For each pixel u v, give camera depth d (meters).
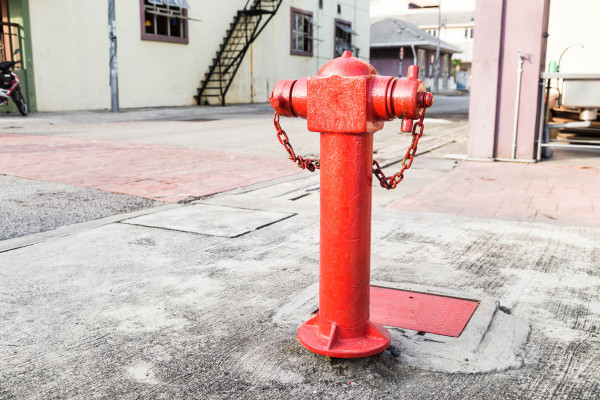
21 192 5.16
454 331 2.32
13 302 2.67
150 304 2.66
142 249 3.52
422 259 3.33
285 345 2.25
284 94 2.08
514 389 1.93
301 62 24.42
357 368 2.05
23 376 2.01
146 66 17.27
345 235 2.02
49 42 14.39
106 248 3.53
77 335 2.33
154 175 6.17
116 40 15.16
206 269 3.15
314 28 25.03
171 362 2.12
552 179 6.01
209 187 5.55
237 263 3.25
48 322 2.46
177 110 16.61
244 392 1.92
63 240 3.70
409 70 1.91
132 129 11.44
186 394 1.90
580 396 1.89
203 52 19.48
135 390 1.92
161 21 17.81
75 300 2.70
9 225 4.05
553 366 2.08
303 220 4.25
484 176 6.21
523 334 2.31
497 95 7.19
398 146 9.24
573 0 10.07
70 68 15.00
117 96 15.13
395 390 1.93
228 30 20.33
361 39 29.39
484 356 2.13
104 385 1.95
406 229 3.99
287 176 6.27
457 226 4.08
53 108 14.70
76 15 14.96
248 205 4.77
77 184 5.58
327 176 2.01
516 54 6.98
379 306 2.58
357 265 2.05
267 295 2.77
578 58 10.23
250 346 2.24
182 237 3.78
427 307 2.57
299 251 3.48
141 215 4.40
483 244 3.64
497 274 3.07
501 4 6.86
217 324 2.44
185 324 2.44
